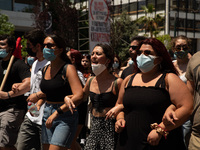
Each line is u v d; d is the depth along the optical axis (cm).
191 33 4675
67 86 344
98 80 360
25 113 441
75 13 2328
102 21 1770
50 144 336
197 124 263
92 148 347
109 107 347
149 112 257
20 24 3139
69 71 339
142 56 265
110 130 341
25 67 428
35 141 394
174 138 256
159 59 269
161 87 257
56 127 340
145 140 255
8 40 430
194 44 4800
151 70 270
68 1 2402
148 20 3953
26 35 420
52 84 343
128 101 269
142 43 273
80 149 490
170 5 4400
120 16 3650
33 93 406
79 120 482
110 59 356
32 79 417
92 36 1709
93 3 1722
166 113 246
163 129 247
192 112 265
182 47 451
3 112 417
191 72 277
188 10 4631
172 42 468
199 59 273
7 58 441
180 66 466
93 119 355
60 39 350
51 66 355
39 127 385
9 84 426
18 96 427
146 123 256
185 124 407
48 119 334
